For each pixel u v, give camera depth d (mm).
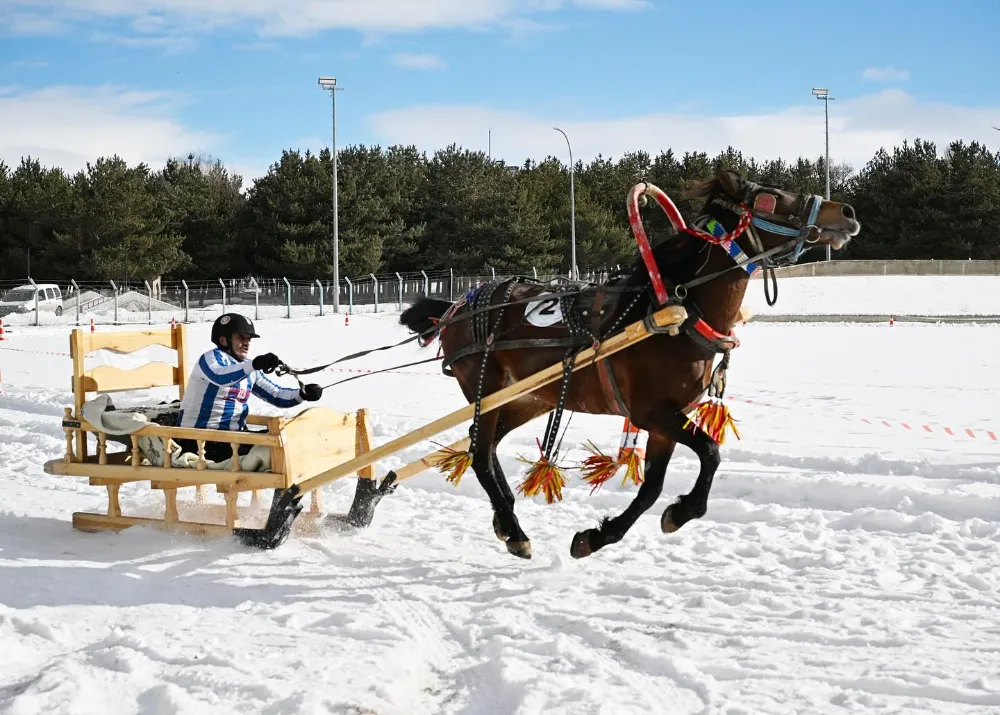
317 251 54250
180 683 4426
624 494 8047
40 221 52875
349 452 7195
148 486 8805
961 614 5105
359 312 43938
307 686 4348
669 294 5699
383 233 57812
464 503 8172
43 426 11805
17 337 28719
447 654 4871
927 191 62438
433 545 6895
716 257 5699
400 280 47406
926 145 65688
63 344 25781
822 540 6625
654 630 5004
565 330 6105
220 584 5914
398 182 61219
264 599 5688
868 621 5016
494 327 6602
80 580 5914
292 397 7234
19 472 9508
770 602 5359
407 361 19922
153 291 49688
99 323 37531
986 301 43906
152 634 5055
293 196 55219
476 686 4430
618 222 68250
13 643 4832
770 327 31938
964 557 6168
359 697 4262
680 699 4176
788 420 11750
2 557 6410
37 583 5844
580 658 4613
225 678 4430
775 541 6668
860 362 19734
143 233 53344
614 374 5914
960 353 21781
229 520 6730
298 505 6621
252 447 6738
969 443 9961
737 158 74750
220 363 6852
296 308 45156
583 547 6047
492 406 6223
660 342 5719
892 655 4555
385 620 5266
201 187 60125
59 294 42906
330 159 56812
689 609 5320
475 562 6465
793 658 4566
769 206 5562
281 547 6695
